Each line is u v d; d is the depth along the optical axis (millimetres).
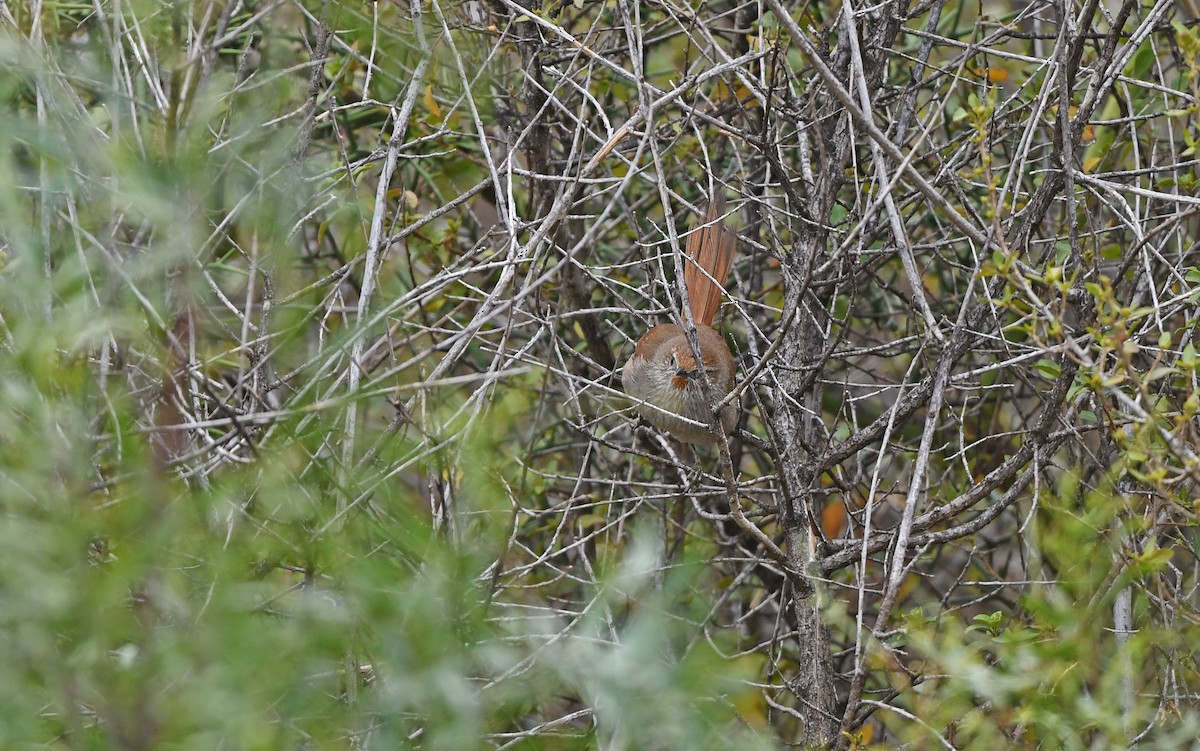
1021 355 8680
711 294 11805
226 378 11016
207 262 7926
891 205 7594
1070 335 8023
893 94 11172
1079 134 8578
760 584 12703
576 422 11477
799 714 9211
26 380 6168
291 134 7273
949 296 12141
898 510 11680
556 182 10352
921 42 11445
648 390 10883
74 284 5891
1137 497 7898
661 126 10703
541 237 7441
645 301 12453
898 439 12250
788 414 10016
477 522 8219
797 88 12000
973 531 8945
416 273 12852
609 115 12812
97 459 6594
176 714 4996
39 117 6863
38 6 7188
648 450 12586
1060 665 6445
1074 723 6406
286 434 6551
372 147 12875
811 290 10039
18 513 5305
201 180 6195
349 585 5551
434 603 5641
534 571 11414
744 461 14547
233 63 10930
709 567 12945
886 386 10641
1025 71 11781
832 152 10133
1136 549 7973
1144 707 6867
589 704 7266
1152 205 10945
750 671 6812
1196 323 9016
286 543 5938
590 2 11023
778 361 10078
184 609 5438
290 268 7914
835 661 11586
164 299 6945
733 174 11680
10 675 4973
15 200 6215
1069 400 8875
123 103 7301
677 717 5160
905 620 8742
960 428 9359
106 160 5832
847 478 11273
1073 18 9312
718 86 11867
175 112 6250
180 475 6598
